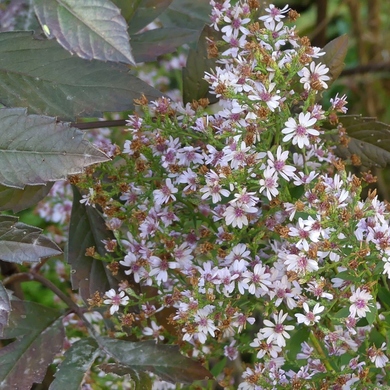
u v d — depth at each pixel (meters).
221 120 0.42
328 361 0.41
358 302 0.38
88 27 0.34
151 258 0.42
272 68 0.39
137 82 0.43
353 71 0.76
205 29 0.46
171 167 0.41
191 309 0.39
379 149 0.46
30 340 0.43
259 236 0.40
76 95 0.42
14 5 0.49
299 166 0.44
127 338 0.45
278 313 0.42
